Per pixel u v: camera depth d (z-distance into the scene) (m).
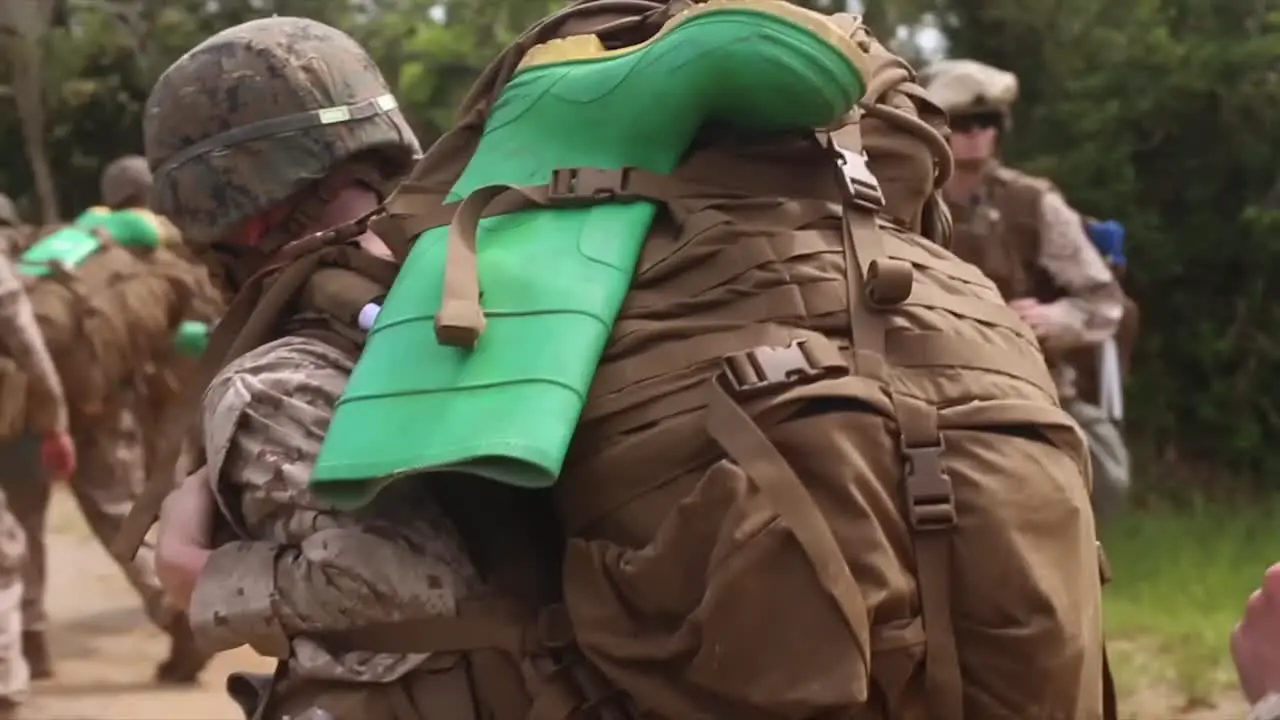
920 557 1.50
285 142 1.91
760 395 1.51
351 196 1.98
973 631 1.50
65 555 7.90
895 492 1.52
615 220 1.67
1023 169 9.70
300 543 1.66
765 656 1.44
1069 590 1.52
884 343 1.58
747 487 1.46
